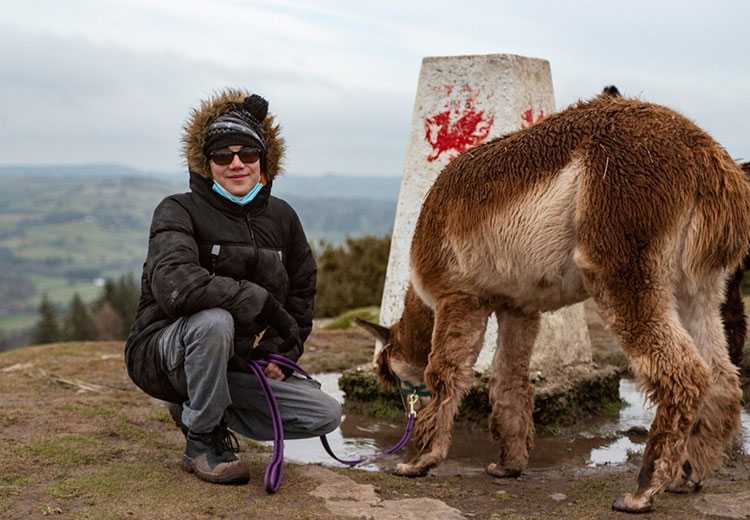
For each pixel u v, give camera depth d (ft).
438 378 13.29
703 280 11.56
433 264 13.46
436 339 13.41
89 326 206.49
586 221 11.42
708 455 11.84
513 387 14.33
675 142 11.35
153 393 12.83
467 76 19.24
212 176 12.48
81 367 25.08
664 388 10.83
